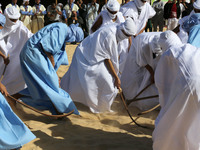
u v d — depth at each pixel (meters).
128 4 7.65
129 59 5.88
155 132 3.43
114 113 5.61
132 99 5.60
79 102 6.07
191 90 3.10
